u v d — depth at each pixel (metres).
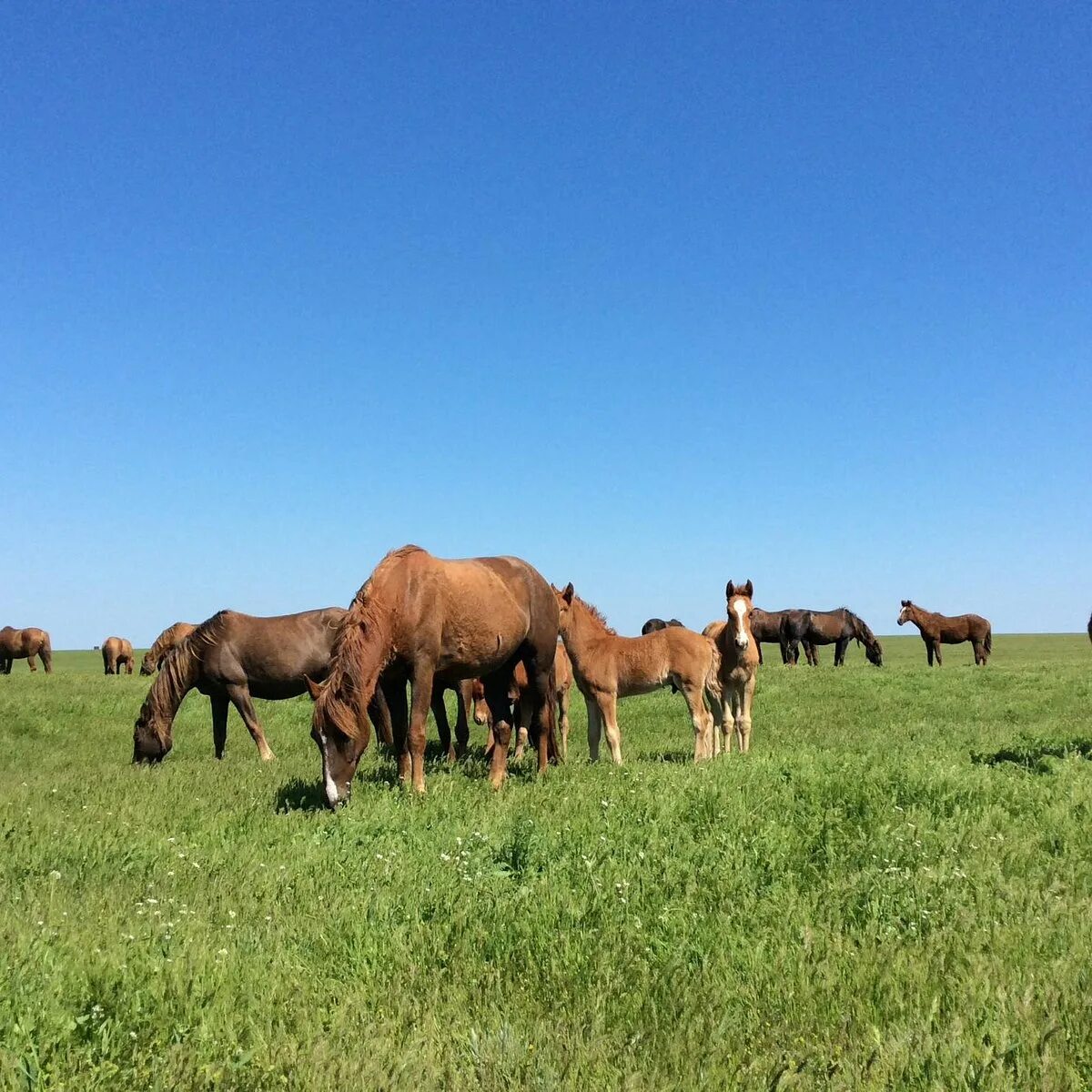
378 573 9.40
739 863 6.16
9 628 43.50
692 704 12.34
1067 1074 3.48
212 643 13.75
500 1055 3.66
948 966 4.54
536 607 11.16
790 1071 3.53
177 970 4.29
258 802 9.05
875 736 15.45
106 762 14.58
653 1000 4.25
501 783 9.98
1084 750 11.27
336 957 4.84
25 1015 3.68
